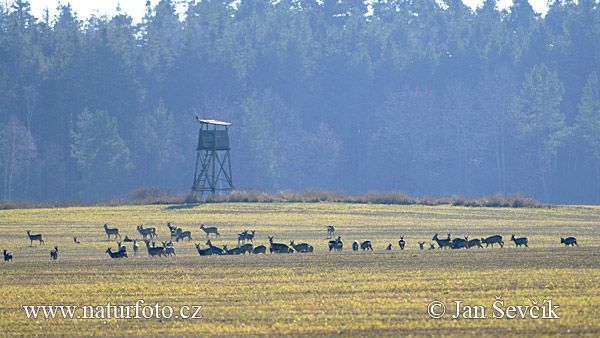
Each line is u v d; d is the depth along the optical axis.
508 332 69.06
